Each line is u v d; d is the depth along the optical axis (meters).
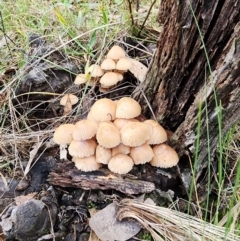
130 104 0.43
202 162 0.44
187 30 0.37
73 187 0.44
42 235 0.42
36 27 0.67
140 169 0.44
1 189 0.45
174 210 0.42
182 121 0.46
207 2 0.35
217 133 0.41
